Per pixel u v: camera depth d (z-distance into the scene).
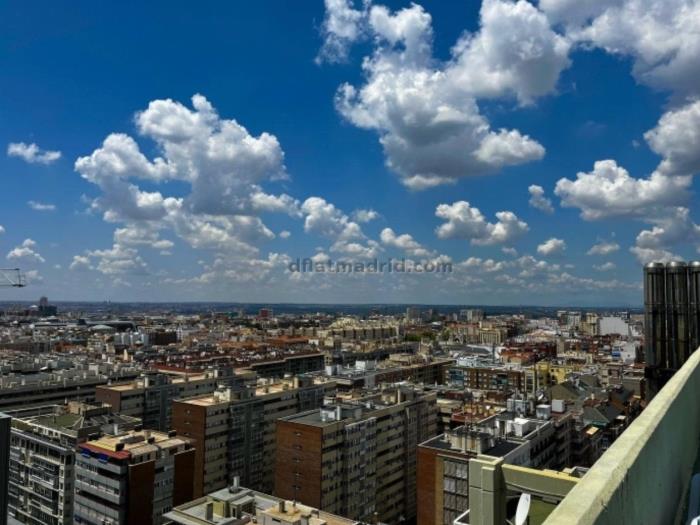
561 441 122.25
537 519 15.09
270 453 153.12
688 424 14.73
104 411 136.38
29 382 182.75
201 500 88.69
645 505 8.55
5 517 34.56
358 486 123.25
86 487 102.75
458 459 97.00
